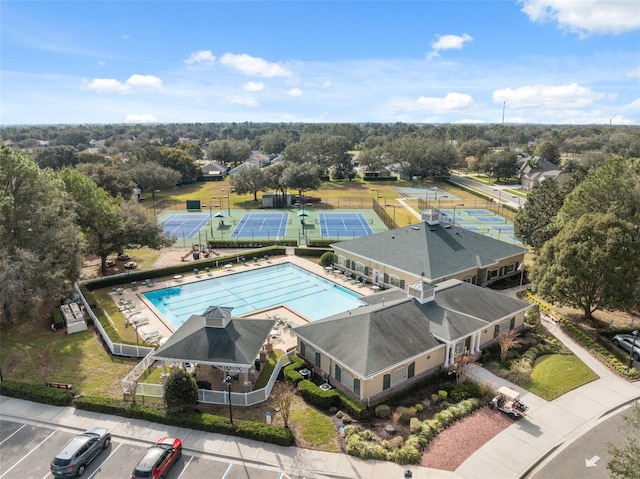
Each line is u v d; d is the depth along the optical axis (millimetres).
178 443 21750
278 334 35125
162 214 91000
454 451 22078
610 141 186125
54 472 20031
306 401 26656
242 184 100000
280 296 45500
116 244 49312
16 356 32094
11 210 35969
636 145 141375
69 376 29422
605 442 23000
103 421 24812
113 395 27266
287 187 100062
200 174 139625
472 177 153125
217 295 45688
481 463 21266
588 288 36250
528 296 43469
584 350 33031
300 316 39688
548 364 30750
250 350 28000
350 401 25438
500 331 34281
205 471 20844
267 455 21922
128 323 37500
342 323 29953
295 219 85688
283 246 61750
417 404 25781
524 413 25219
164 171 108812
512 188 126125
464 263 43938
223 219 84000
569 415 25266
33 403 26500
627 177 41062
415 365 28219
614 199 41750
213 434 23594
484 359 31391
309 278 51031
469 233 49250
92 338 35125
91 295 41750
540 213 53312
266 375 29391
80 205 45469
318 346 28938
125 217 50750
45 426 24391
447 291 35250
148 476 19453
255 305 43094
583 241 35250
